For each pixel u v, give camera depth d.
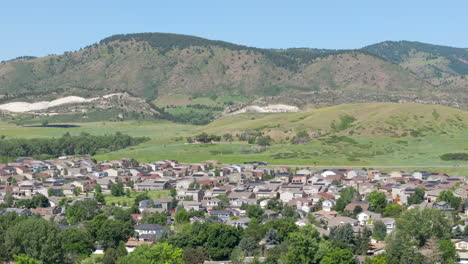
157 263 187.00
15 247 190.38
